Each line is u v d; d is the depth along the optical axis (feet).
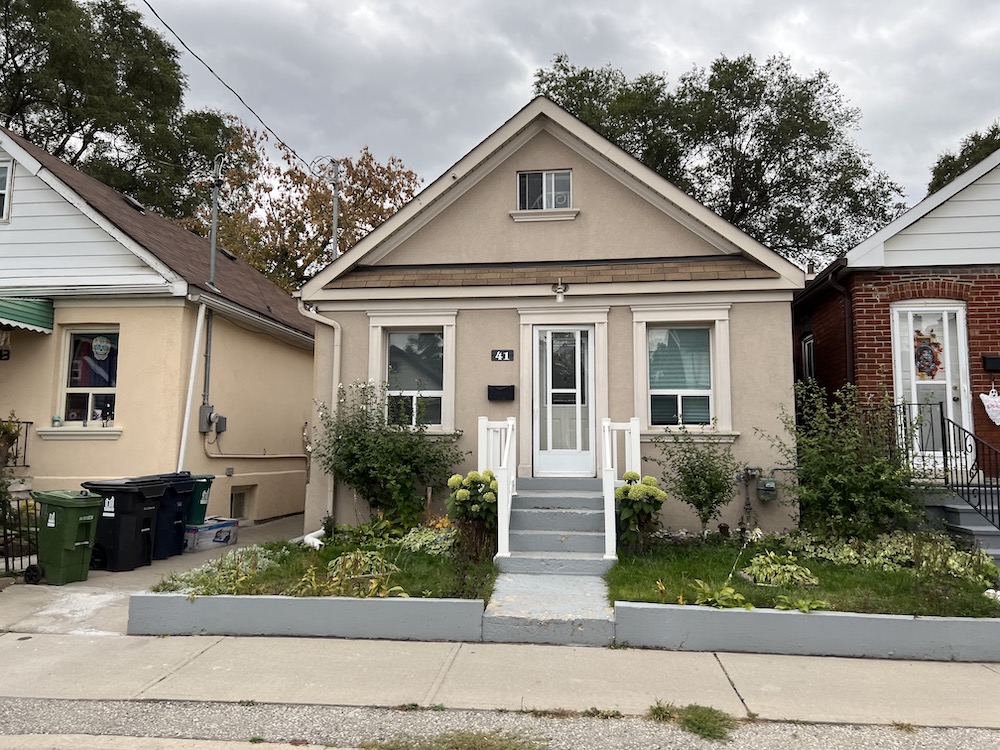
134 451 35.14
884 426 27.78
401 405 32.30
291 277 84.17
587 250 34.27
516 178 35.27
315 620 19.84
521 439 32.27
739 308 31.65
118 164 84.84
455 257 35.06
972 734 13.89
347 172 85.66
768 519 30.27
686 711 14.73
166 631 20.03
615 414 31.94
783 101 82.28
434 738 13.58
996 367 30.76
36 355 36.50
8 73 76.64
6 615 21.52
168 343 35.73
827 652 18.47
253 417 43.09
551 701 15.30
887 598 20.40
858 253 31.60
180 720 14.47
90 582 25.25
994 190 31.78
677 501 30.81
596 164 34.65
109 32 84.38
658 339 32.89
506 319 33.24
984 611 19.24
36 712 14.87
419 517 30.63
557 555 25.08
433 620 19.56
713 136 84.33
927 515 27.53
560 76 88.53
